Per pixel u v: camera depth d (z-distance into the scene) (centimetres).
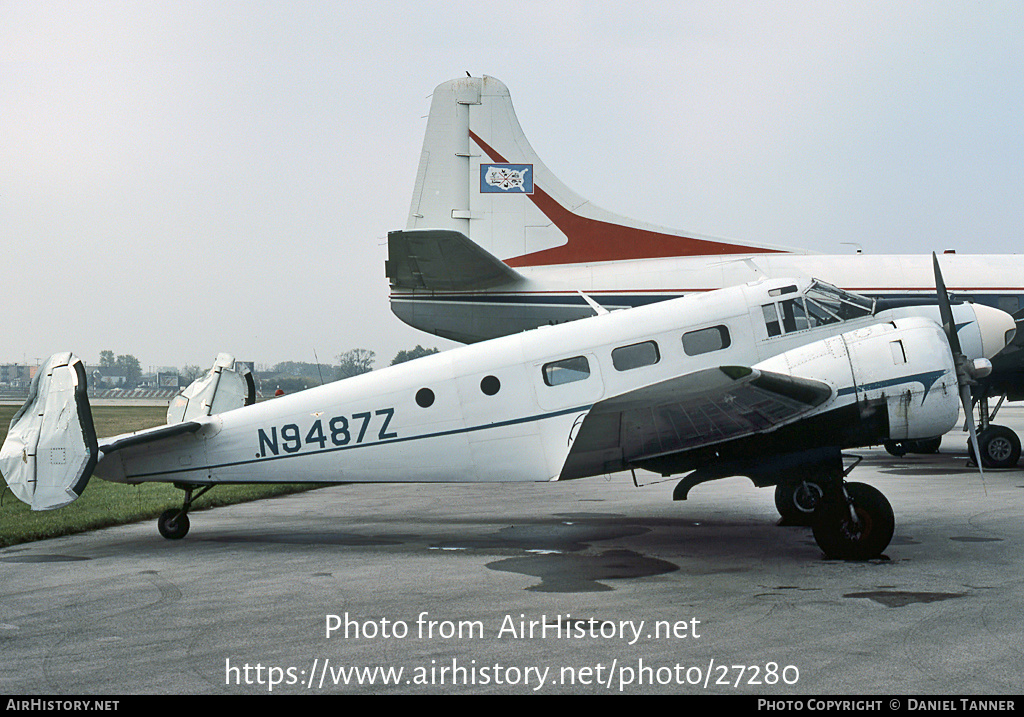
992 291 1773
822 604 657
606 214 1891
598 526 1073
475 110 1944
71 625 627
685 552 884
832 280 1766
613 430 812
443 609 662
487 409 958
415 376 977
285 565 848
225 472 1005
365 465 982
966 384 898
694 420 804
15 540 1019
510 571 803
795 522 1044
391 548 940
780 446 856
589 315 1778
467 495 1463
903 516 1059
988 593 685
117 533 1091
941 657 528
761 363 894
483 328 1816
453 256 1652
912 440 863
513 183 1925
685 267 1798
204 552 931
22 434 938
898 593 688
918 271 1778
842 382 841
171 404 1216
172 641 586
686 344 953
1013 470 1597
